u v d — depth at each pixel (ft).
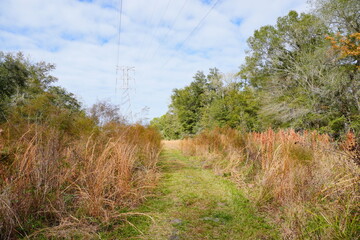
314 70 54.85
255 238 8.99
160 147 35.14
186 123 143.64
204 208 12.57
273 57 79.10
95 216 10.36
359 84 44.24
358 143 10.30
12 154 10.85
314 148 15.34
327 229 7.61
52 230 8.69
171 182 18.69
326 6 50.88
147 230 9.81
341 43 48.03
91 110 24.09
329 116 47.01
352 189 8.72
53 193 10.50
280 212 10.87
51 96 25.34
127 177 14.60
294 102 58.08
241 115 70.79
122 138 21.06
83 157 13.66
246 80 102.68
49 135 13.32
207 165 26.05
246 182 17.47
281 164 14.37
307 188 11.35
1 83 45.91
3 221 8.34
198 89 146.41
